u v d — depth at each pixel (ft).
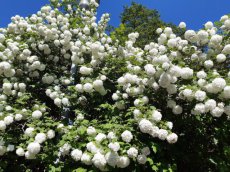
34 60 20.97
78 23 23.38
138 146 14.56
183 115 16.69
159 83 15.67
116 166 14.67
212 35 17.61
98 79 18.57
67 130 16.38
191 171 17.61
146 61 17.90
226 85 14.94
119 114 17.31
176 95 16.35
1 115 16.60
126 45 21.34
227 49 16.90
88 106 19.54
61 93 19.95
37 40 21.93
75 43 21.11
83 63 20.90
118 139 14.37
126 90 17.06
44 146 16.17
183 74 15.76
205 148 17.47
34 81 21.59
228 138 17.37
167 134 14.52
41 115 16.93
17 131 17.90
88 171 15.07
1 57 20.29
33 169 18.70
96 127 15.87
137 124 15.03
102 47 19.92
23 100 18.72
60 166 15.94
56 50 22.65
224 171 16.75
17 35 22.75
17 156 17.43
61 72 22.40
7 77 20.44
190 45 17.52
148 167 15.64
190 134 17.39
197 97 14.87
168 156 16.48
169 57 17.17
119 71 19.43
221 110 14.93
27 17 23.36
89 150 14.38
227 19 17.93
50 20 23.34
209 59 17.63
